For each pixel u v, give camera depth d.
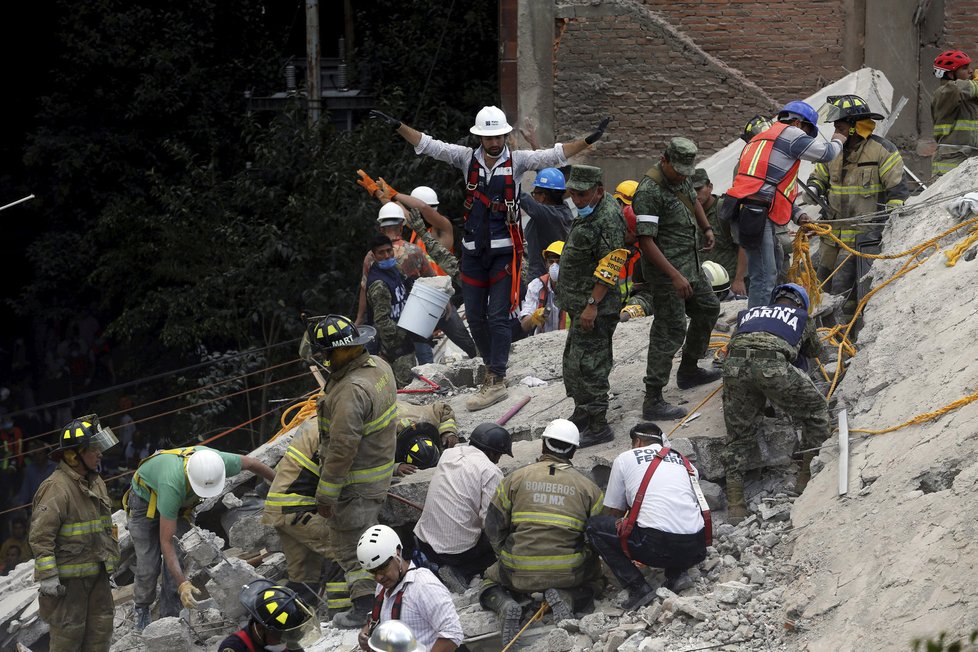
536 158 19.50
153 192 44.59
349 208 40.41
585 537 15.84
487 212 19.77
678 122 37.47
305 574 17.97
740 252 24.70
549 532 15.53
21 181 51.94
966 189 21.81
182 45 49.44
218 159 49.56
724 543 15.97
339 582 17.50
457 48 48.41
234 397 43.12
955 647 6.70
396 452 19.06
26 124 52.91
